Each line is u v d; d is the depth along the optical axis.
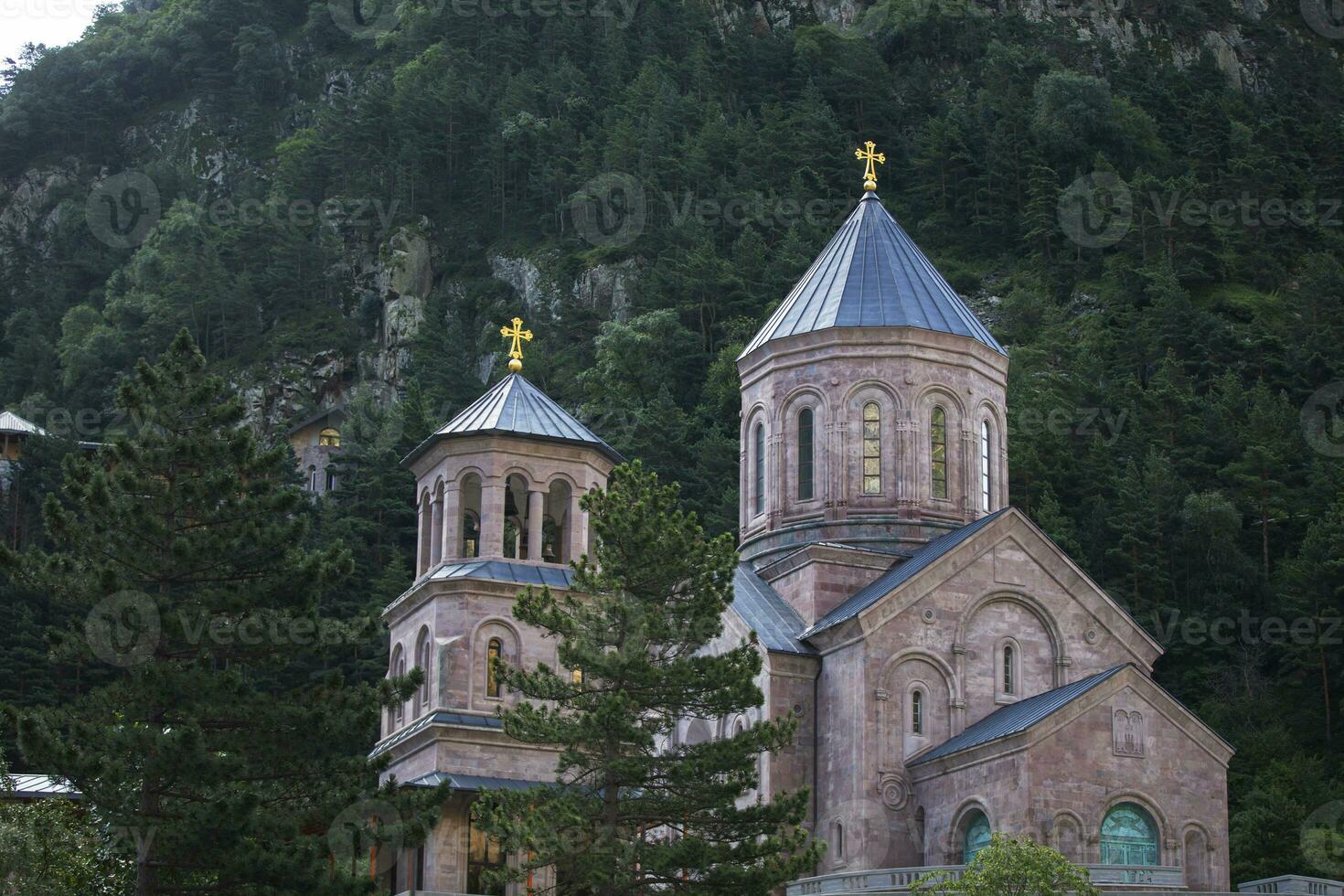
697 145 190.62
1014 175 190.62
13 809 56.47
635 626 53.25
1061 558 71.00
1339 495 118.75
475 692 69.88
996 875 54.34
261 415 187.38
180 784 52.06
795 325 77.81
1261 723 108.62
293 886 49.88
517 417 74.31
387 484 138.62
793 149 194.25
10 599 120.75
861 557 72.94
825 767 68.00
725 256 183.12
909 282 78.25
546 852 50.44
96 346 188.88
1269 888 62.16
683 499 132.12
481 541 72.56
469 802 67.38
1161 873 59.25
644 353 162.12
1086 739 62.41
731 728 70.44
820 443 75.75
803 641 70.25
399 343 192.62
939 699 67.88
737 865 52.25
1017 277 175.88
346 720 52.88
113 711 52.47
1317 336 148.25
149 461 54.75
